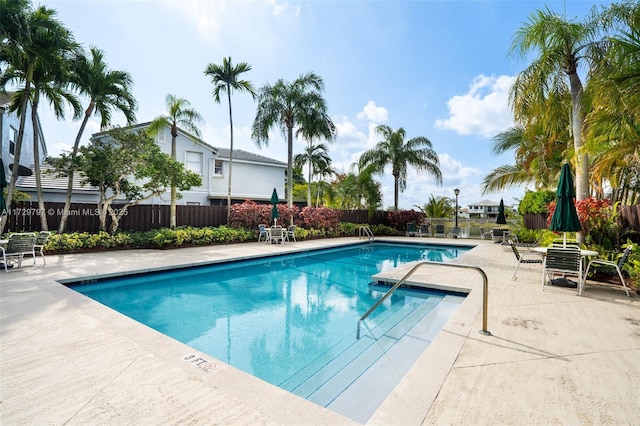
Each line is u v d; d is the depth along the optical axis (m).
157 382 2.70
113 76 11.45
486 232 18.80
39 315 4.34
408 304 6.16
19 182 14.65
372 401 3.06
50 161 10.70
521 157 15.70
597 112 6.94
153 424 2.17
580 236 7.99
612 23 7.53
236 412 2.31
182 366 2.97
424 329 4.89
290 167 17.58
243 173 22.22
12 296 5.27
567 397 2.53
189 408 2.35
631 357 3.22
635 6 6.47
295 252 12.52
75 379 2.73
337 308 6.11
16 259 8.45
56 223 11.66
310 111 17.38
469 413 2.32
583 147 7.77
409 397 2.51
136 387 2.62
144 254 10.56
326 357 4.07
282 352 4.24
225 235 14.16
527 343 3.56
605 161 7.92
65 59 10.29
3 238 9.34
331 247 14.55
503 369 2.96
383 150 22.83
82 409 2.33
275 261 11.37
